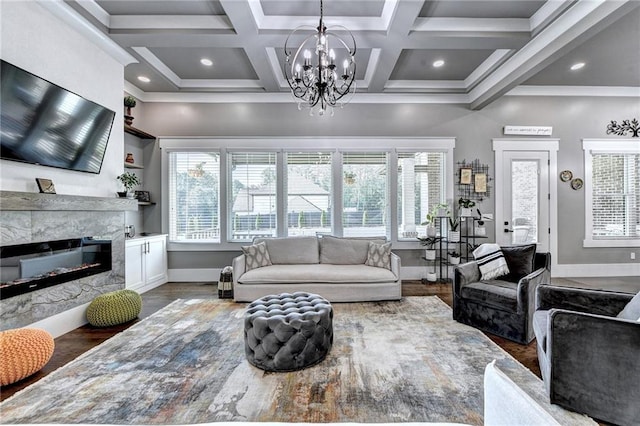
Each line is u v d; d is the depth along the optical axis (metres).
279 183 4.75
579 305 2.02
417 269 4.81
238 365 2.11
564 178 4.88
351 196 4.80
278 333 2.01
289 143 4.76
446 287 4.30
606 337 1.50
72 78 2.88
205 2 2.84
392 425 0.73
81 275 2.91
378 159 4.80
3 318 2.22
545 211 4.86
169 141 4.74
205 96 4.73
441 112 4.82
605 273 4.88
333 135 4.79
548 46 3.10
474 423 1.55
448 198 4.80
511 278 3.03
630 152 4.86
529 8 2.92
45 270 2.60
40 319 2.51
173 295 3.94
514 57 3.59
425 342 2.48
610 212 4.85
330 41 3.23
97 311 2.81
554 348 1.63
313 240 4.17
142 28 3.04
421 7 2.69
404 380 1.92
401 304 3.47
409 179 4.82
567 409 1.60
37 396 1.77
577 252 4.89
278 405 1.68
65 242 2.78
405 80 4.54
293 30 2.88
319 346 2.13
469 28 3.08
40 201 2.46
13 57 2.34
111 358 2.21
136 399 1.74
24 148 2.39
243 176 4.79
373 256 3.89
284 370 2.02
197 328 2.78
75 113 2.83
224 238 4.73
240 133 4.78
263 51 3.42
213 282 4.67
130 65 3.79
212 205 4.79
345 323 2.89
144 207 4.79
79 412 1.63
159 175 4.79
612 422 1.48
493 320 2.64
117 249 3.37
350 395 1.77
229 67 4.12
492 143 4.84
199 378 1.95
